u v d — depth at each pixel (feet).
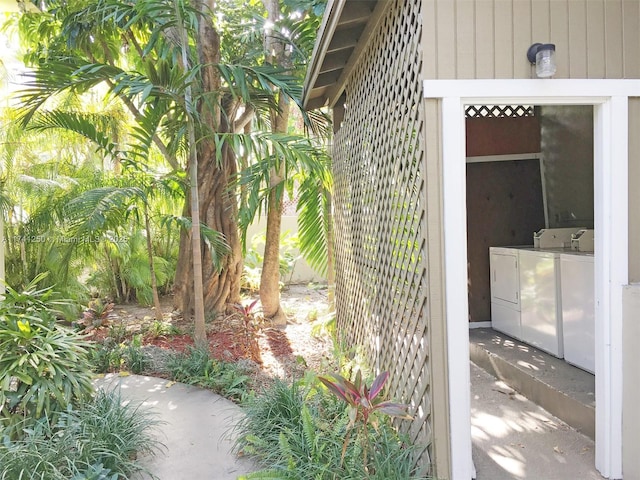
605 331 8.40
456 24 7.80
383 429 8.47
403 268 9.26
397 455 8.11
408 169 8.74
